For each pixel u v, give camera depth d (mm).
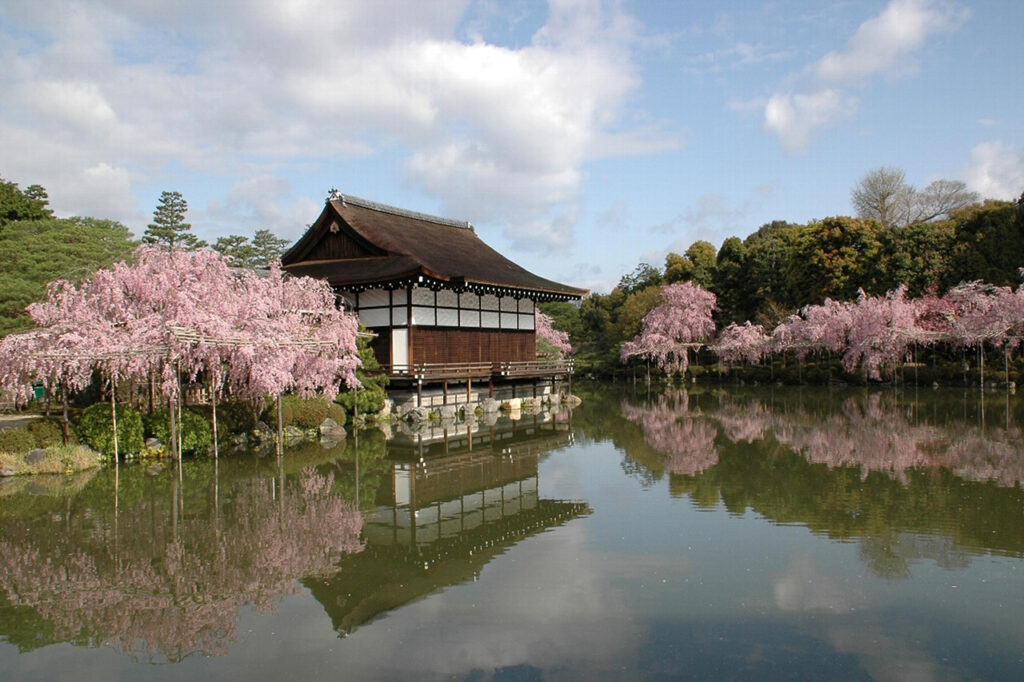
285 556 9875
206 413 18703
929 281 39625
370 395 24656
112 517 11867
